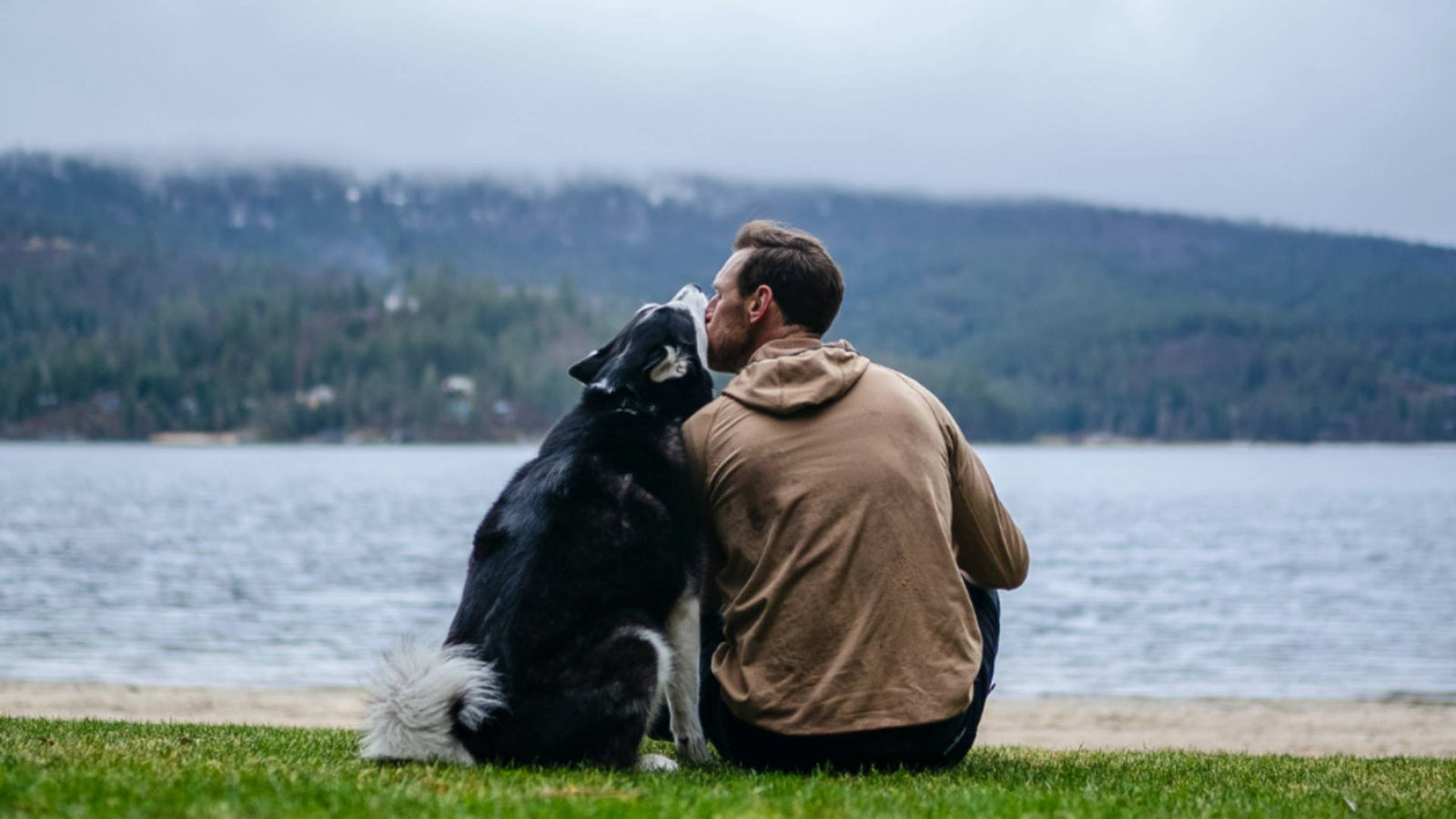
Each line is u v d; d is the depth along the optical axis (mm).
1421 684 18656
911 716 4156
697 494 4594
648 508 4465
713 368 5047
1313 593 32594
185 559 37438
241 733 6375
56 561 36156
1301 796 4395
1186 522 61531
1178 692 17875
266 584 30625
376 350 197750
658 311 4961
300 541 44594
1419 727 13914
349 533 48469
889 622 4211
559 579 4379
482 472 109250
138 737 5645
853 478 4277
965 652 4254
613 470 4504
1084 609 29219
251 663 18641
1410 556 44125
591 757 4355
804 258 4773
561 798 3566
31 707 12789
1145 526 58844
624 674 4336
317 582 31219
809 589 4258
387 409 192625
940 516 4328
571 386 189500
